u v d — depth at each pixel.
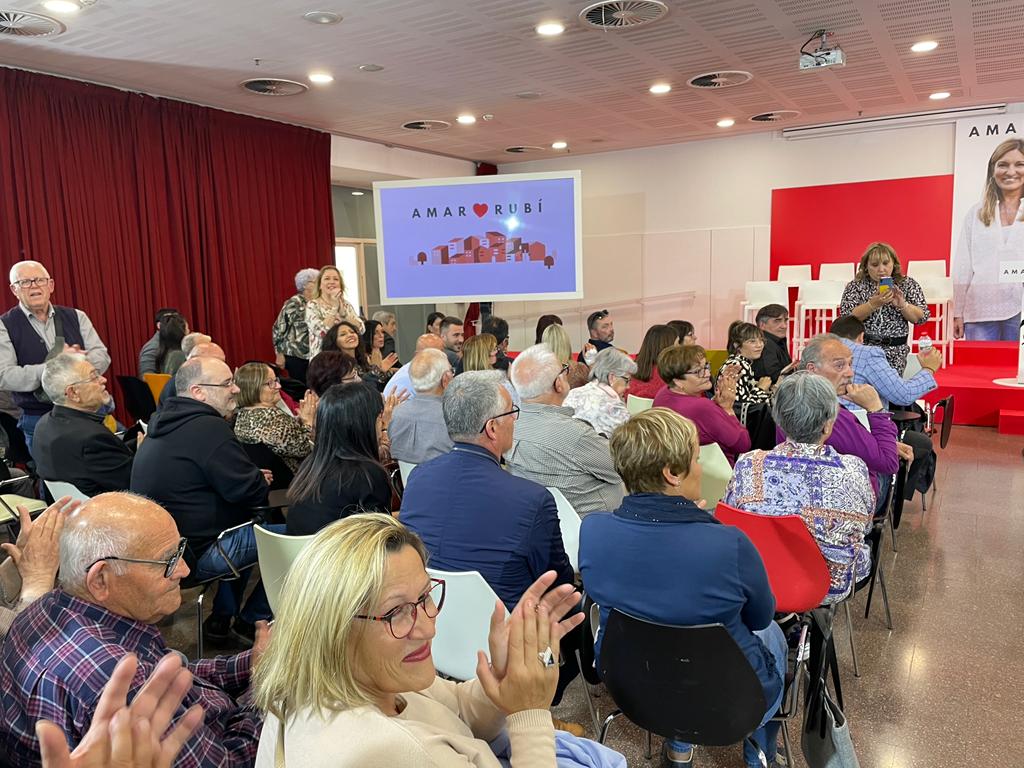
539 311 9.68
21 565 1.52
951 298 7.15
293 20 4.01
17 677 1.16
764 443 3.70
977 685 2.42
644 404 3.66
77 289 5.08
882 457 2.53
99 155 5.17
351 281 8.95
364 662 0.87
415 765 0.79
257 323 6.40
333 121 6.60
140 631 1.27
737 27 4.45
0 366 3.69
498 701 1.02
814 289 7.36
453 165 8.95
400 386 3.77
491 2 3.88
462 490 1.83
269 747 0.90
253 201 6.31
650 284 9.06
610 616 1.55
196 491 2.52
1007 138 7.05
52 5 3.67
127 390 4.66
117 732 0.67
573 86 5.71
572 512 2.31
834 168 7.93
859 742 2.13
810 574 1.89
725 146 8.45
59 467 2.68
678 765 1.74
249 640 2.84
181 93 5.49
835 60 4.54
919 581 3.23
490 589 1.67
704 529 1.51
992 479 4.71
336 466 2.20
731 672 1.46
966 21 4.45
